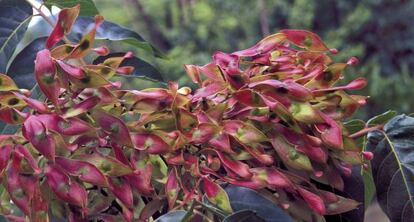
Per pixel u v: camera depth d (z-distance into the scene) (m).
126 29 0.69
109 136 0.47
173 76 4.20
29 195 0.46
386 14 4.65
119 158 0.47
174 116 0.47
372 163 0.59
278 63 0.51
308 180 0.50
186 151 0.48
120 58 0.50
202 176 0.47
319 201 0.48
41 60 0.46
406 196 0.58
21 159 0.46
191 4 4.73
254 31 4.68
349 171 0.51
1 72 0.62
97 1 5.16
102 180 0.46
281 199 0.50
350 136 0.52
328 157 0.50
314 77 0.50
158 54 0.71
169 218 0.47
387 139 0.59
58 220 0.49
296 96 0.47
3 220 0.56
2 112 0.46
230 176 0.48
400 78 4.54
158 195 0.49
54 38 0.48
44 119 0.45
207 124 0.47
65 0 0.67
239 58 0.51
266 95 0.48
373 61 4.54
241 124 0.47
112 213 0.51
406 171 0.58
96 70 0.48
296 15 4.63
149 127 0.48
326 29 4.75
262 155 0.47
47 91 0.46
